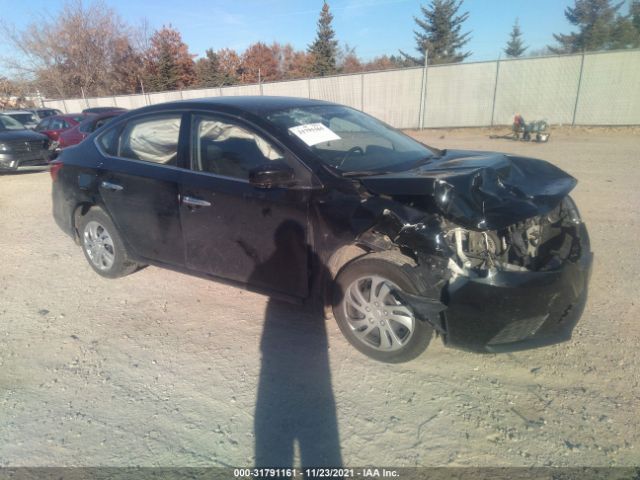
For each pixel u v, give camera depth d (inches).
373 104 866.8
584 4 1576.0
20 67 1603.1
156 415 104.3
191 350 129.1
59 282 178.4
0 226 259.4
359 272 116.9
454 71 773.9
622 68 660.7
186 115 145.9
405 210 107.3
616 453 88.7
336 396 108.3
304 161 121.9
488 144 574.6
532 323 106.6
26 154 432.8
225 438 96.9
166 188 144.9
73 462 91.7
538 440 92.8
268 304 153.9
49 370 122.1
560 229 130.4
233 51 1943.9
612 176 336.5
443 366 118.2
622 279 161.9
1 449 95.5
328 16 1847.9
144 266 191.3
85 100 1325.0
